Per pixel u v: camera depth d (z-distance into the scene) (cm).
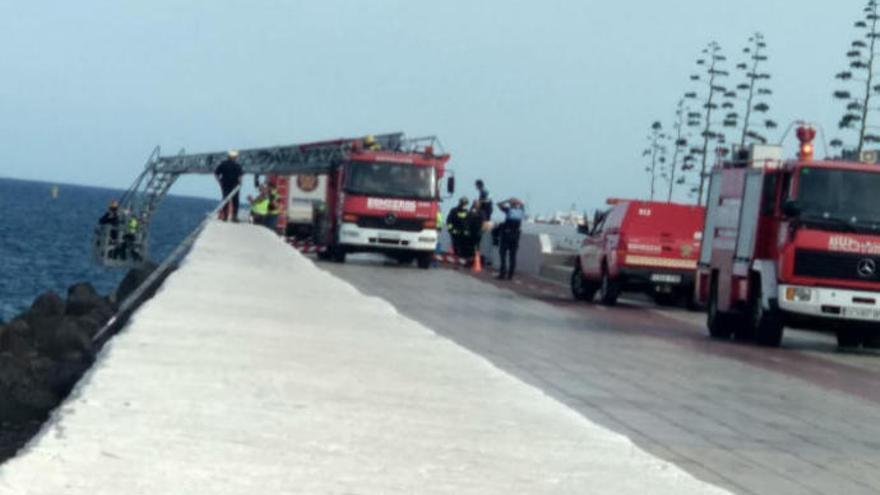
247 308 1694
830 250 2722
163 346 1205
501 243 4788
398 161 4953
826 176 2741
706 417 1574
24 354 2005
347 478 717
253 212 5962
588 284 3991
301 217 6875
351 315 1702
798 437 1467
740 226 2927
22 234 11500
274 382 1039
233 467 718
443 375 1146
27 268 7838
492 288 4206
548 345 2372
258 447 779
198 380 1008
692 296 3812
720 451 1322
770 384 2045
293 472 721
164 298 1747
